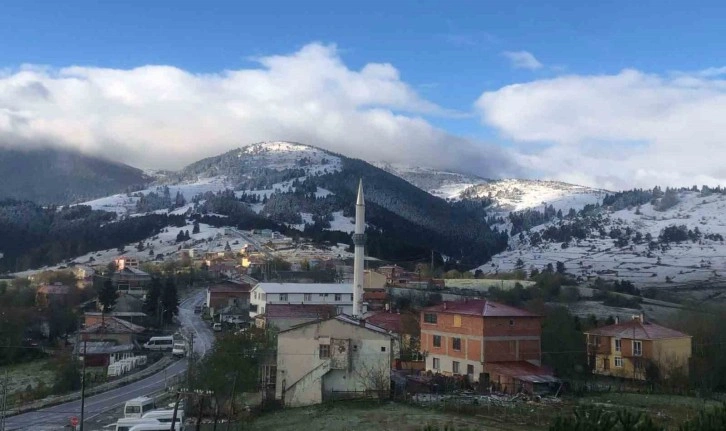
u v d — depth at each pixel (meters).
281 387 71.06
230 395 64.94
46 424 63.34
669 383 81.69
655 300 171.62
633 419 20.17
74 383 86.38
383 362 72.19
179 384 71.94
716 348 89.56
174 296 147.38
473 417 61.00
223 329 138.25
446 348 86.06
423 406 66.25
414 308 135.00
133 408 63.56
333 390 71.56
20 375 99.00
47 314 130.50
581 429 20.19
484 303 85.56
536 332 83.38
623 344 91.25
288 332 71.88
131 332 121.25
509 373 76.69
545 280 184.75
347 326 72.25
